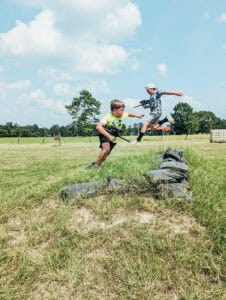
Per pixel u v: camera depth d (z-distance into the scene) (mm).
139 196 4980
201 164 8750
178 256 3836
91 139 67250
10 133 95125
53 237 4348
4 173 11203
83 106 83125
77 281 3641
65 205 5082
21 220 4859
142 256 3908
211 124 126938
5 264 3936
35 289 3615
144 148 26266
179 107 105812
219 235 4051
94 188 5188
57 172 10453
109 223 4484
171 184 5027
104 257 3906
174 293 3463
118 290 3525
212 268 3682
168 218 4488
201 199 4855
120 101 6910
